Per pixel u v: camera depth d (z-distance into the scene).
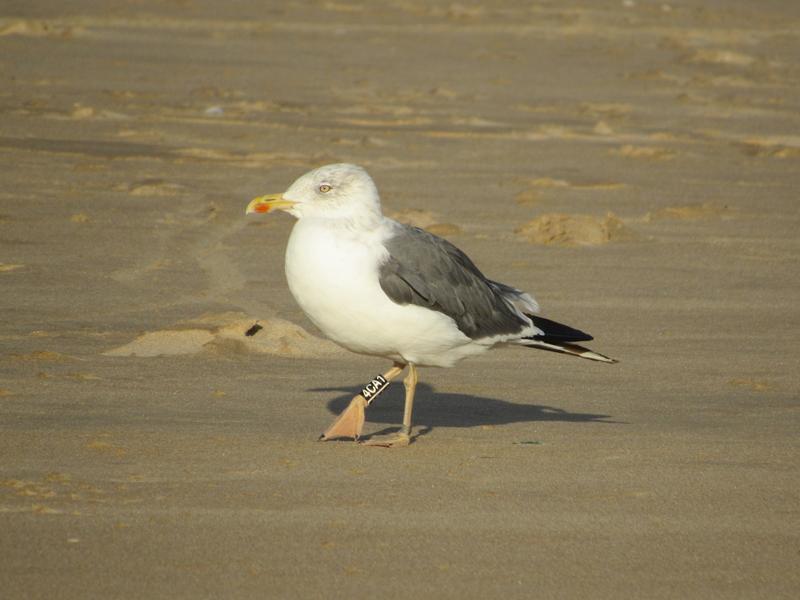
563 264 19.05
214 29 52.41
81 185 23.53
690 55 50.44
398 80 41.62
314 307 9.93
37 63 40.75
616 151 30.22
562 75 44.66
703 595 7.25
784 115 37.97
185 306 15.74
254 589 7.13
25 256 18.11
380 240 9.89
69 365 12.72
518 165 28.05
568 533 8.20
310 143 29.53
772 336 15.27
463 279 10.23
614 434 10.83
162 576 7.28
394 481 9.23
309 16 58.59
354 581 7.29
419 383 12.86
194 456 9.69
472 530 8.20
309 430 10.66
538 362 13.89
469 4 66.44
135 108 33.56
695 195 25.22
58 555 7.55
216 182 24.56
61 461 9.44
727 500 8.97
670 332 15.38
